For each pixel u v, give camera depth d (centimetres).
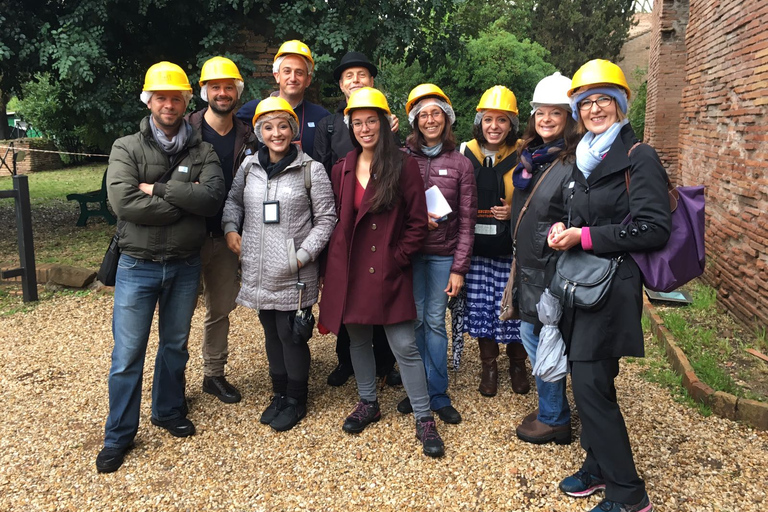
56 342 500
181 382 349
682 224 243
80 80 773
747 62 492
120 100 890
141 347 315
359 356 342
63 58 729
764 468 296
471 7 1655
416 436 335
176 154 309
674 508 268
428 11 912
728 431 333
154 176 303
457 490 287
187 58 935
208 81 338
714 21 597
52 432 350
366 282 313
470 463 309
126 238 303
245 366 442
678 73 1080
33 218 1095
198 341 493
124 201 292
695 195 252
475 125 371
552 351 267
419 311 352
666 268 239
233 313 568
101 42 788
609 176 251
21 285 644
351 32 836
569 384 407
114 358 311
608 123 256
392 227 311
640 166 241
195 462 317
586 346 249
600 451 254
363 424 343
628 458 253
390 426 349
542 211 290
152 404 348
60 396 398
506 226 362
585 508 270
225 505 281
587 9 3009
